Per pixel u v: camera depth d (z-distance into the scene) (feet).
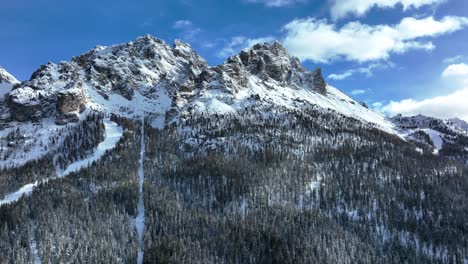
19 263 552.00
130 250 611.47
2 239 603.26
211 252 615.16
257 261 606.14
